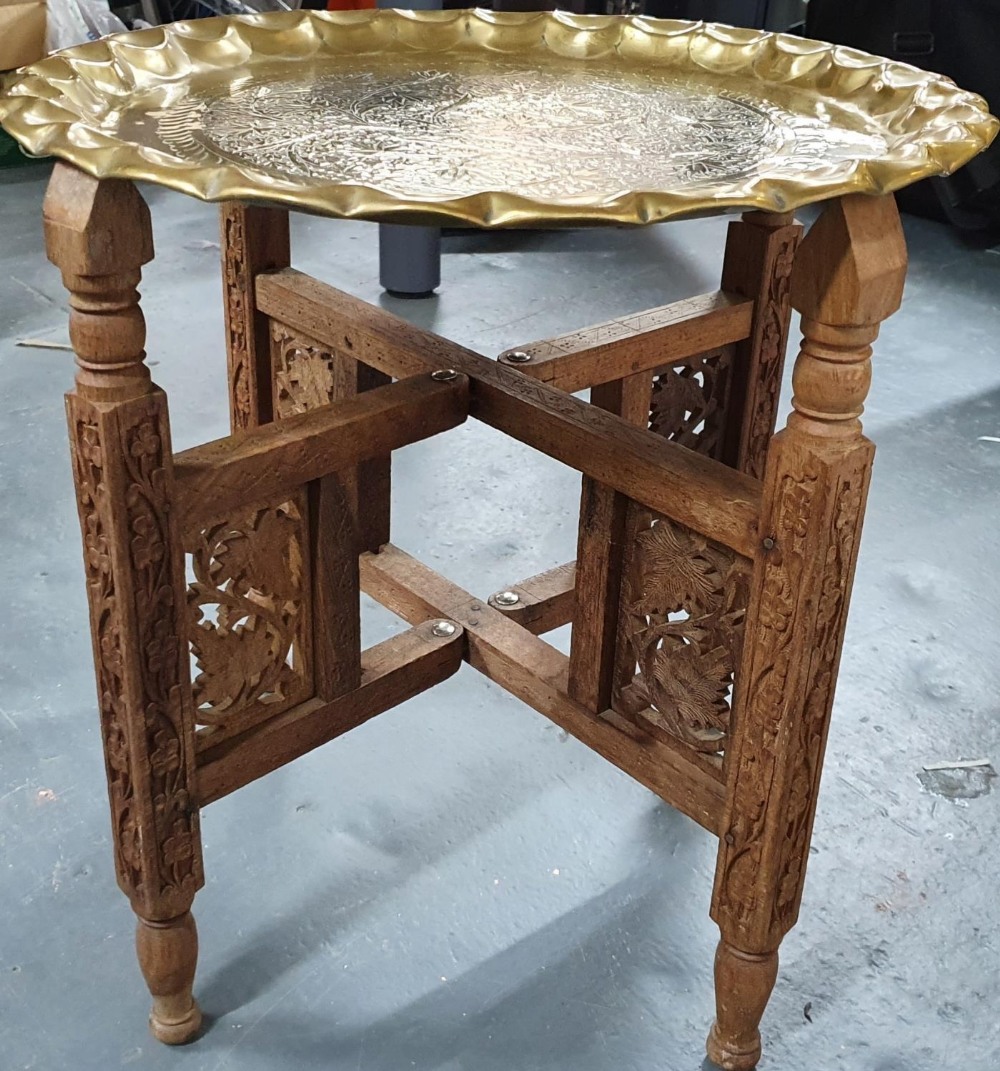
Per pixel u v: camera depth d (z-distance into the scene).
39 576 2.11
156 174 0.90
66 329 2.98
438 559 2.18
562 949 1.47
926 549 2.28
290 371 1.72
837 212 0.96
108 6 3.76
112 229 0.96
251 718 1.34
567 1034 1.37
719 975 1.29
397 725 1.81
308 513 1.30
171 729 1.20
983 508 2.42
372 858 1.58
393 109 1.27
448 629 1.57
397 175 1.05
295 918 1.50
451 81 1.40
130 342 1.01
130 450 1.05
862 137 1.20
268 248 1.67
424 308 3.15
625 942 1.48
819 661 1.11
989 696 1.91
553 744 1.78
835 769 1.76
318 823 1.63
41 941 1.46
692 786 1.30
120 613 1.11
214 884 1.54
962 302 3.35
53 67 1.17
